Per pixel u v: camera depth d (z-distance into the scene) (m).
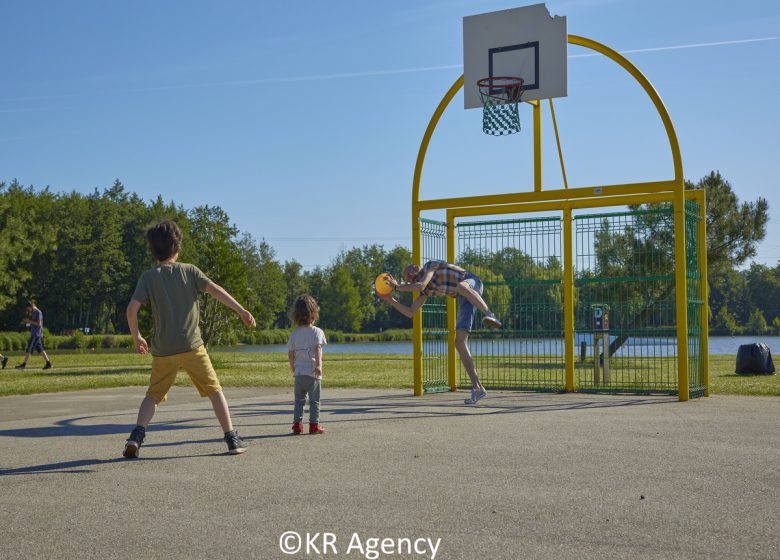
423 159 12.51
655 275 11.34
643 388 11.95
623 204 11.45
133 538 3.91
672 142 10.77
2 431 7.93
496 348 12.80
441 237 12.75
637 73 10.98
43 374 18.73
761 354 16.28
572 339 12.06
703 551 3.61
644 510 4.36
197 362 6.29
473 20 12.41
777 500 4.59
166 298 6.20
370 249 128.50
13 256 45.69
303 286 117.19
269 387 13.77
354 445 6.71
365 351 45.56
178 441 7.07
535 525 4.07
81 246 80.88
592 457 6.02
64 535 3.97
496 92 12.21
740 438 6.95
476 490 4.88
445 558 3.55
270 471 5.56
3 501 4.72
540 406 9.98
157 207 90.19
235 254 21.95
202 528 4.07
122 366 22.92
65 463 5.97
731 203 23.61
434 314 12.55
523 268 12.38
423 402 10.71
